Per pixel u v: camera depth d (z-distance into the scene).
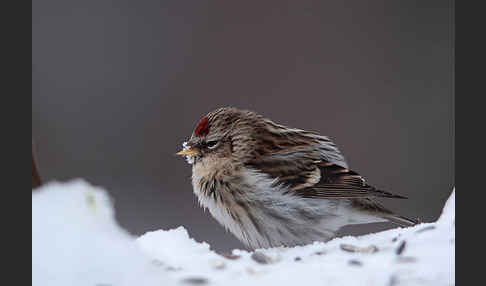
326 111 15.44
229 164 8.14
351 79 15.85
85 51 16.09
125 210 12.84
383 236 6.39
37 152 14.38
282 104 15.58
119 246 5.08
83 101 15.38
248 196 8.02
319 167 8.22
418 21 16.61
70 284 4.85
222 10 17.00
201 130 8.27
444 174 14.33
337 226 8.29
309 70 16.02
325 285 5.10
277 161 8.17
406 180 14.33
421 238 5.86
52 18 16.48
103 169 14.15
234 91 15.75
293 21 16.86
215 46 16.44
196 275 5.34
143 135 14.94
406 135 15.01
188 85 15.81
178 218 12.57
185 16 16.92
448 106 15.30
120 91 15.62
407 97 15.56
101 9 16.81
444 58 15.98
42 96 15.38
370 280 5.15
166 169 14.29
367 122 15.23
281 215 8.00
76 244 4.98
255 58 16.25
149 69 16.00
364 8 17.03
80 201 5.20
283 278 5.29
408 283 5.02
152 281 5.04
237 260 5.93
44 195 5.20
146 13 16.86
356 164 14.72
